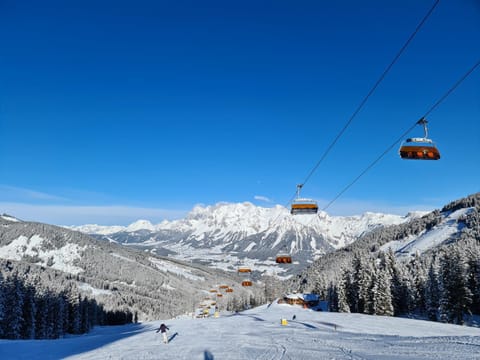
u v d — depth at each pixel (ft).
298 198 102.06
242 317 248.32
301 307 383.24
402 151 65.36
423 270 321.11
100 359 78.54
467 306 219.20
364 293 267.59
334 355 68.59
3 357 87.20
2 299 223.10
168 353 81.92
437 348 70.03
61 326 288.10
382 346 77.61
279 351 77.36
